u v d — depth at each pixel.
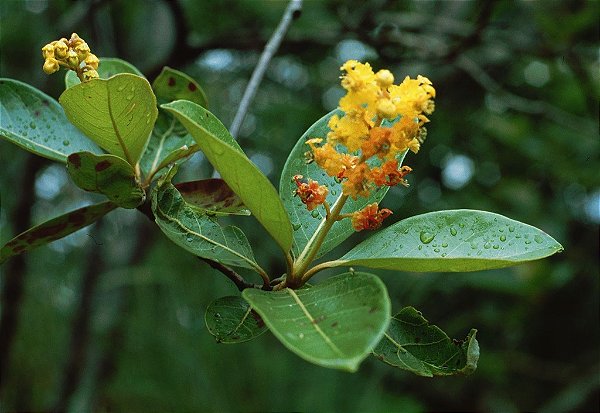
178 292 4.92
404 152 1.70
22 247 1.84
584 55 4.06
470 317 5.09
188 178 4.50
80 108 1.58
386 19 4.10
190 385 4.74
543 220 4.84
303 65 5.16
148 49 4.86
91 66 1.65
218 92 4.91
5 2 4.57
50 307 4.82
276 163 4.99
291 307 1.36
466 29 4.13
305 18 4.91
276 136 5.00
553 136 4.94
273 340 5.13
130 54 4.71
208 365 4.80
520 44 4.09
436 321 5.42
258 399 4.74
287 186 1.93
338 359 1.13
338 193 1.92
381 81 1.44
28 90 1.97
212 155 1.33
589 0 3.73
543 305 4.56
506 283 4.48
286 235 1.52
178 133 2.13
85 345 4.51
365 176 1.54
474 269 1.54
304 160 1.97
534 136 5.08
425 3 5.38
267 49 2.52
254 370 4.83
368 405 4.84
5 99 1.94
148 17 4.87
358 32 3.76
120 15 4.71
